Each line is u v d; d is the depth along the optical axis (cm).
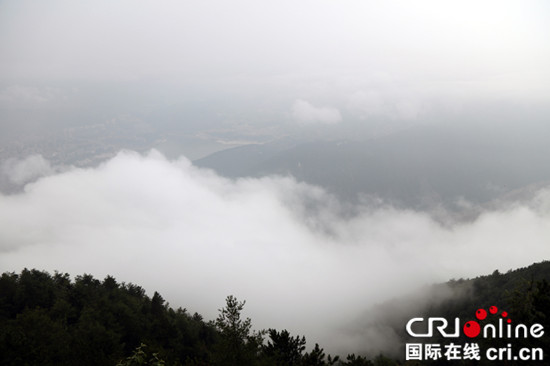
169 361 2416
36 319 3575
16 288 5044
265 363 1961
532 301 1744
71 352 2744
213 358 1983
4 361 2183
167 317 5456
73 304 5081
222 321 2045
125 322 4641
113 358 2477
